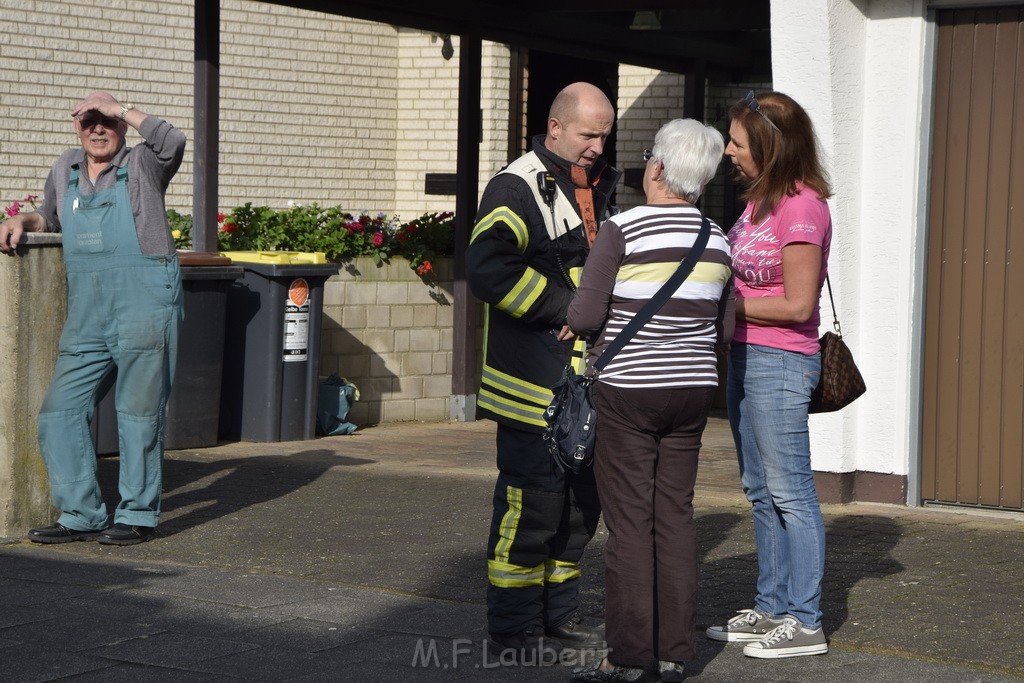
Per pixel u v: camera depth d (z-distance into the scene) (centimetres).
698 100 1694
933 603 699
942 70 929
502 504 597
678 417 557
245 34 1839
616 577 560
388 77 1994
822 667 597
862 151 947
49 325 833
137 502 816
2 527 827
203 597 693
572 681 569
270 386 1244
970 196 925
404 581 732
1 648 600
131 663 582
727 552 804
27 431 830
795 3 918
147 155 805
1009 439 923
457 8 1366
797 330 612
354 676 570
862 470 961
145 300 802
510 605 594
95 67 1686
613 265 554
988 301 923
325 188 1938
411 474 1072
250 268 1243
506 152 1862
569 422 552
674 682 564
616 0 1391
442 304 1455
